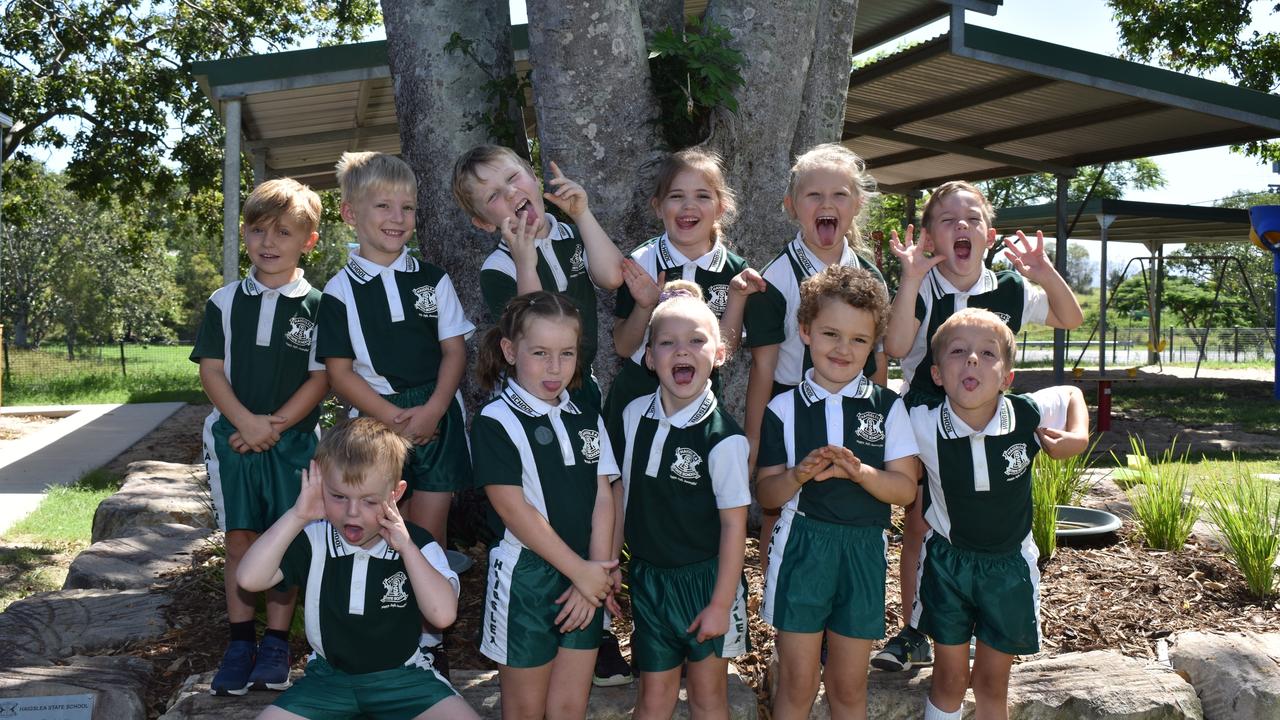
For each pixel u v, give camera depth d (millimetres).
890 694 3324
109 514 6297
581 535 2928
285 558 2902
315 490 2865
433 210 5020
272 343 3396
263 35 21219
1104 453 9734
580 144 4516
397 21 5035
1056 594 4355
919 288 3562
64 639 3920
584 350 3547
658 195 3502
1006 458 3041
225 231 7676
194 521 6262
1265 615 4184
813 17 4918
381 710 2936
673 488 2939
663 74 4582
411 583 2904
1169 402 15844
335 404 6277
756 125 4832
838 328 3025
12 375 23797
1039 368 25609
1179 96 10344
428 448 3447
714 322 2971
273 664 3285
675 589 2949
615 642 3447
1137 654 3795
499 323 3049
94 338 45719
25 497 9148
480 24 5027
